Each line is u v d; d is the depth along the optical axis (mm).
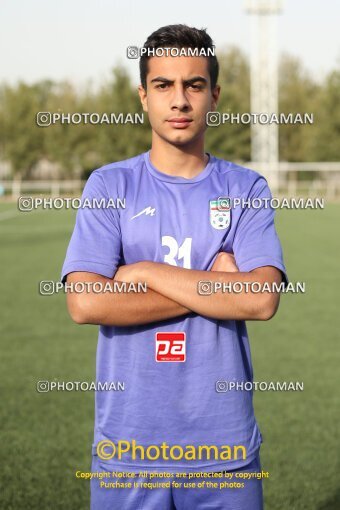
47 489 4750
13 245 21344
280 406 6562
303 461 5227
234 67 59125
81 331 9977
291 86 51031
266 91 39781
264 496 4641
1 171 53188
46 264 17188
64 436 5785
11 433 5852
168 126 2605
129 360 2629
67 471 5062
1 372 7805
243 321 2736
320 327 10188
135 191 2672
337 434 5805
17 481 4879
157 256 2643
